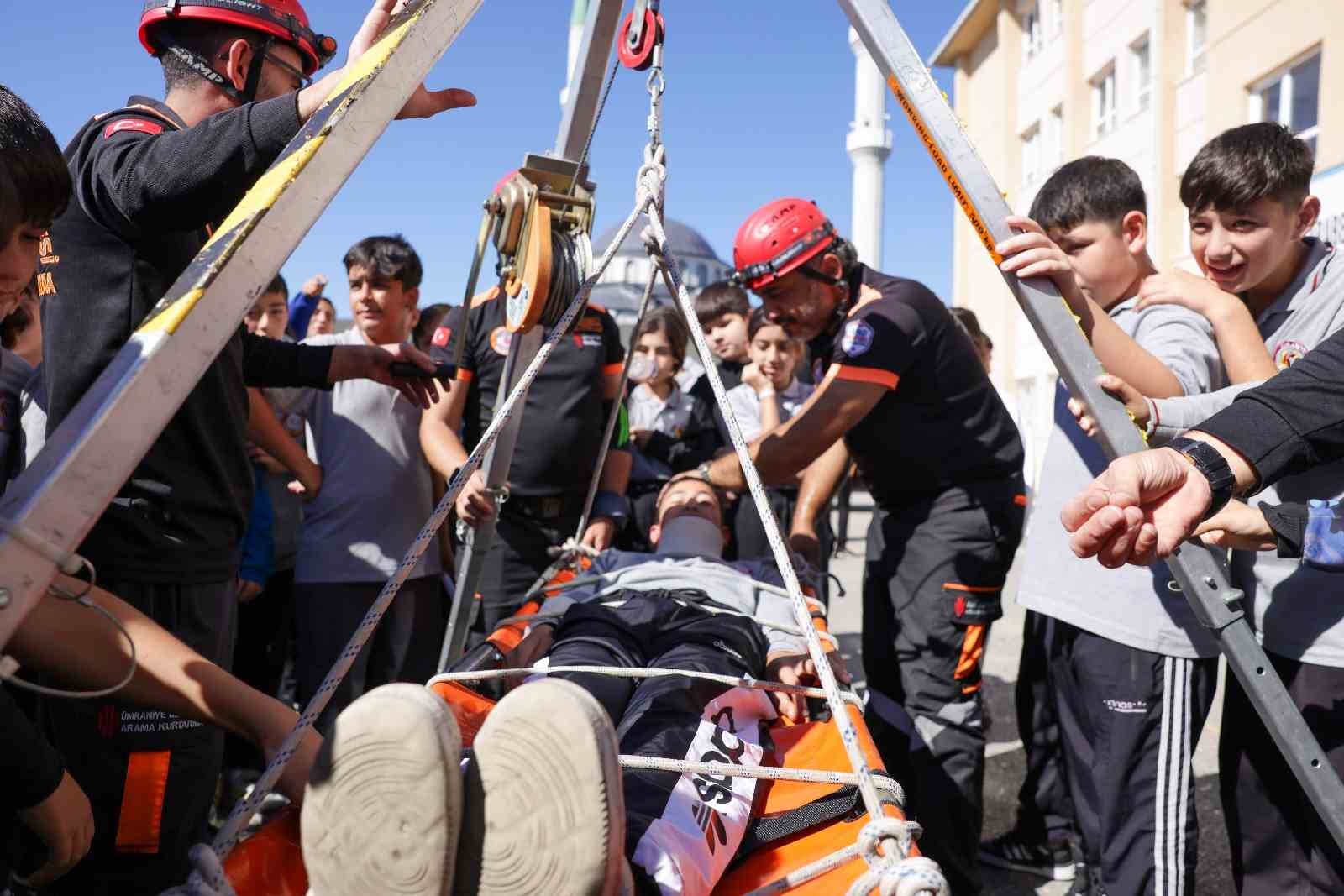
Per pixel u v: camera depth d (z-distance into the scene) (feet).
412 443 11.43
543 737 3.60
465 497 9.25
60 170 4.00
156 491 6.17
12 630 3.16
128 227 5.80
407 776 3.59
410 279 12.02
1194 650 7.25
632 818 5.01
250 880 4.46
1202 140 45.14
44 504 3.20
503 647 8.29
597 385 11.68
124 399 3.40
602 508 11.98
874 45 5.44
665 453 16.35
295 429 12.62
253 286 3.82
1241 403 4.71
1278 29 37.99
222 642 6.81
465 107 5.63
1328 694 6.28
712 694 6.88
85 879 6.15
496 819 3.70
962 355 9.53
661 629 8.21
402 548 11.18
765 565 10.23
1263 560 6.67
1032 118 63.77
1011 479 9.64
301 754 4.64
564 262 7.30
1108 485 4.41
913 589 9.49
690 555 10.14
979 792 9.27
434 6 4.35
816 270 9.57
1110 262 7.52
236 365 6.72
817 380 10.43
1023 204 65.46
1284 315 7.09
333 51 7.00
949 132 5.35
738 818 5.41
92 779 6.07
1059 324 5.27
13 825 4.36
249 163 5.29
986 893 10.15
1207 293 6.77
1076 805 8.21
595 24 7.47
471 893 3.76
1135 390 5.81
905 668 9.53
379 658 11.23
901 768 9.93
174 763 6.25
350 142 4.12
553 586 9.91
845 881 4.73
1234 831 7.13
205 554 6.52
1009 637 20.57
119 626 3.65
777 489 14.93
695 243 91.50
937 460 9.43
